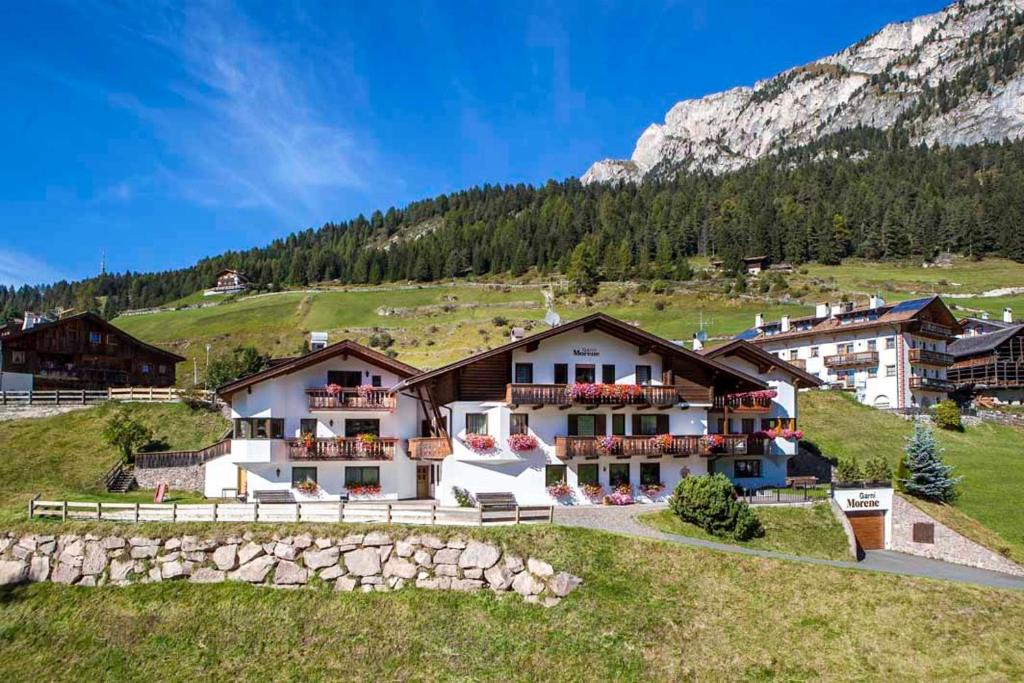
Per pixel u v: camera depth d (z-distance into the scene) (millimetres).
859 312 77938
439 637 26688
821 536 35562
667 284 154125
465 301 154000
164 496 44062
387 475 43375
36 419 55469
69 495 43625
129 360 79312
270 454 40375
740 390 46781
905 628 27000
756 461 47906
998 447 58438
